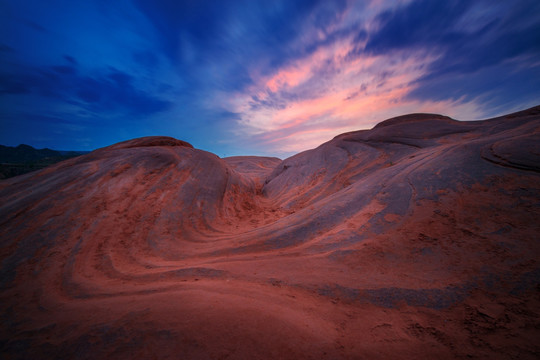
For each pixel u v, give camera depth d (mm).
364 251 4703
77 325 3078
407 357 2152
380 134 16578
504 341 2168
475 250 3799
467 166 6148
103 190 9398
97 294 4320
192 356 2172
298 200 13031
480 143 7070
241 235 7488
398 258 4234
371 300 3242
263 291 3748
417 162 8109
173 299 3455
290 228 6816
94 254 6246
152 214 8789
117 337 2584
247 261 5293
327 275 4094
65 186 9297
